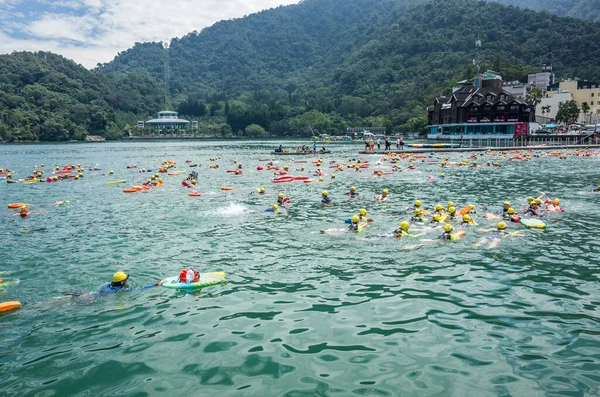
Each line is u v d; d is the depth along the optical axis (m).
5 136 125.88
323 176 36.78
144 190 29.95
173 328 9.20
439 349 8.20
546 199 21.56
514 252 13.98
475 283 11.42
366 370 7.53
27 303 10.56
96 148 102.00
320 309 10.00
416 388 7.00
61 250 14.96
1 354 8.23
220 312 9.92
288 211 21.25
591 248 14.27
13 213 22.03
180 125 180.50
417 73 186.00
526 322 9.22
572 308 9.84
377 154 64.38
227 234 16.86
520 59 167.62
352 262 13.27
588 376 7.25
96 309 10.20
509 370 7.47
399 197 25.12
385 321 9.35
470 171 39.66
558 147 72.06
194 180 32.94
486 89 99.69
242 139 167.88
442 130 109.38
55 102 148.62
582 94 115.31
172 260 13.66
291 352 8.16
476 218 18.67
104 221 19.69
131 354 8.17
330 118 168.50
